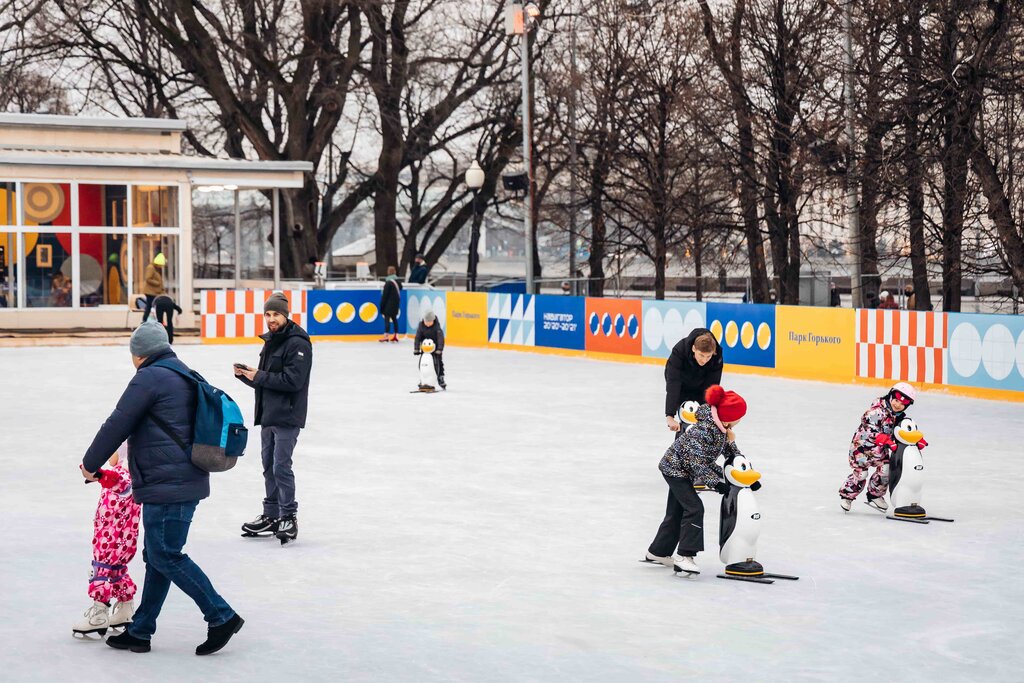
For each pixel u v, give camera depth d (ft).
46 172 108.37
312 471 43.60
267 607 25.63
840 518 35.09
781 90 107.55
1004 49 82.69
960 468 43.70
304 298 111.86
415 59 150.41
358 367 87.04
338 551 30.96
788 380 77.25
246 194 187.21
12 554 30.35
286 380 31.42
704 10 111.96
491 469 43.98
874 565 29.43
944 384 68.54
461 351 101.81
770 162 109.09
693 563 28.14
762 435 52.60
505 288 151.84
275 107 163.43
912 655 22.29
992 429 54.19
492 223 184.75
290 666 21.58
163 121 117.80
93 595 23.34
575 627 24.12
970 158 81.97
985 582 27.81
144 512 21.97
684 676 21.02
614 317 91.97
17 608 25.38
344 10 147.02
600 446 49.62
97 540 23.43
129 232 111.65
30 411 61.00
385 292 111.24
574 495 38.86
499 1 149.48
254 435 53.88
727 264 125.70
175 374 22.11
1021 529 33.53
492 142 159.43
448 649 22.61
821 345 76.23
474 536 32.76
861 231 94.12
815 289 142.82
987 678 20.98
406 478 42.11
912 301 107.96
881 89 88.43
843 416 59.16
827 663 21.79
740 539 27.94
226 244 203.62
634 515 35.63
